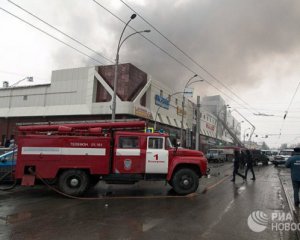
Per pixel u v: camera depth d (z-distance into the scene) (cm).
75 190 1191
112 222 796
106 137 1243
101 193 1284
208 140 7188
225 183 1759
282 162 3788
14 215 862
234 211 953
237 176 2273
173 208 988
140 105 3788
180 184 1273
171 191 1370
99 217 850
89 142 1226
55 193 1263
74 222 792
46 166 1195
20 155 1189
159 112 4406
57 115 3903
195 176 1286
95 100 3766
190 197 1211
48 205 1012
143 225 771
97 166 1220
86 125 1300
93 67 3800
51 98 4038
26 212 902
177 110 5134
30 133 1235
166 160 1275
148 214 895
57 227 742
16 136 1279
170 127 4875
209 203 1087
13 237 658
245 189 1489
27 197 1165
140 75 3956
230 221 823
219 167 3600
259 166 4062
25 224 765
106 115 3691
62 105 3928
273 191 1422
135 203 1067
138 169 1258
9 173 1284
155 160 1266
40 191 1311
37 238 653
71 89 3916
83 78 3862
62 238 656
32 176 1185
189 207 1007
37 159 1193
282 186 1630
